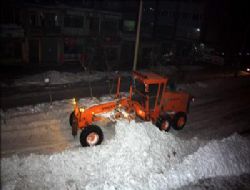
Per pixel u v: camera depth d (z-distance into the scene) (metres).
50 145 10.64
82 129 11.02
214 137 13.01
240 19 40.84
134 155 9.58
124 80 24.30
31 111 14.20
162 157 9.86
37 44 27.80
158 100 12.07
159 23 43.53
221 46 40.66
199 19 39.41
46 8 27.30
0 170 8.48
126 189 7.96
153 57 34.41
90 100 16.95
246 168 10.12
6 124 12.23
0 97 16.98
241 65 37.88
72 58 30.48
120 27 34.00
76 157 9.39
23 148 10.23
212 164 9.74
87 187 7.88
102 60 30.66
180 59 37.53
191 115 15.91
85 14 30.33
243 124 15.26
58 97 17.89
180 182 8.73
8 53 26.09
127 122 11.25
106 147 10.11
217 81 26.98
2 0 24.89
